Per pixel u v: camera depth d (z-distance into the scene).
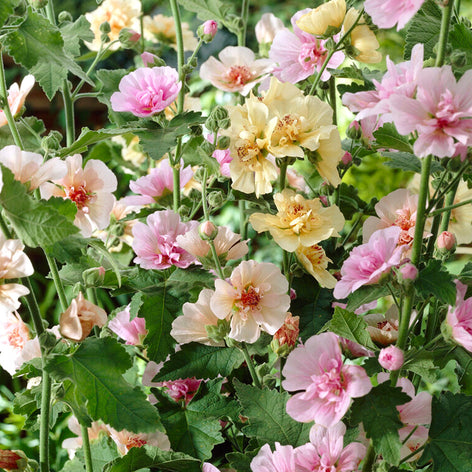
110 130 1.04
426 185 0.91
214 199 1.08
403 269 0.91
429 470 1.02
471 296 1.01
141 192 1.19
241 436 1.20
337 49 1.10
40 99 2.95
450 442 0.96
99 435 1.19
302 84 1.21
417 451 0.99
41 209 0.87
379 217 1.08
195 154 1.19
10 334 1.07
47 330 0.96
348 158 1.19
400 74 0.95
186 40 1.54
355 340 0.98
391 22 0.91
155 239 1.08
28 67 0.99
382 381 1.00
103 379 0.95
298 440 1.02
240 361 1.07
